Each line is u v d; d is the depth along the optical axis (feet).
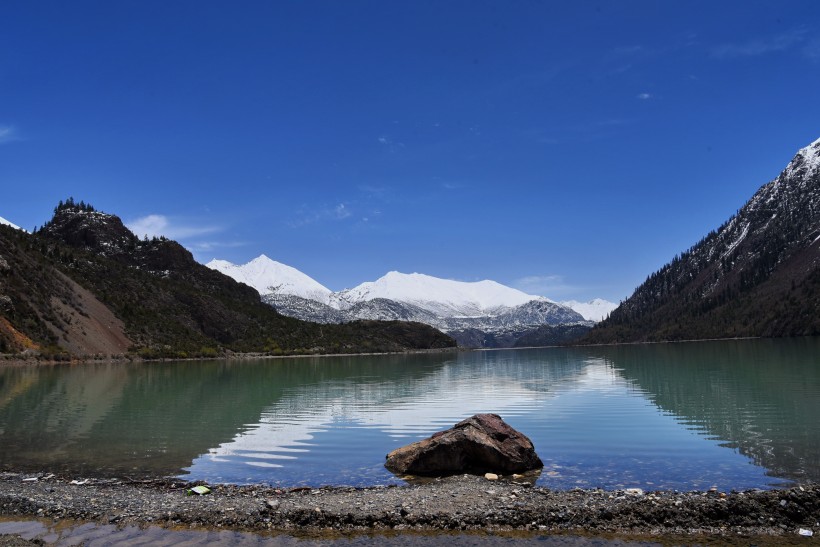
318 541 49.44
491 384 213.87
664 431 95.91
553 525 51.88
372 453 85.97
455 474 71.92
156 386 212.02
